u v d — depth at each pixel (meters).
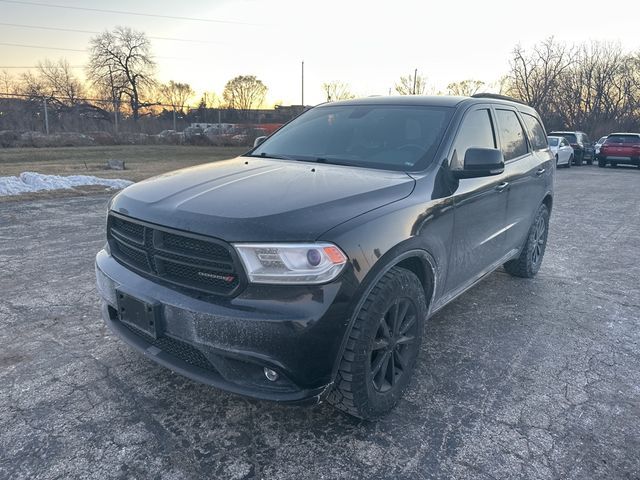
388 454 2.42
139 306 2.46
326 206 2.41
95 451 2.37
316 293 2.17
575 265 5.88
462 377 3.17
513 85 51.06
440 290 3.15
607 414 2.80
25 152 25.86
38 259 5.50
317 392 2.27
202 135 36.47
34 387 2.90
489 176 3.47
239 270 2.18
